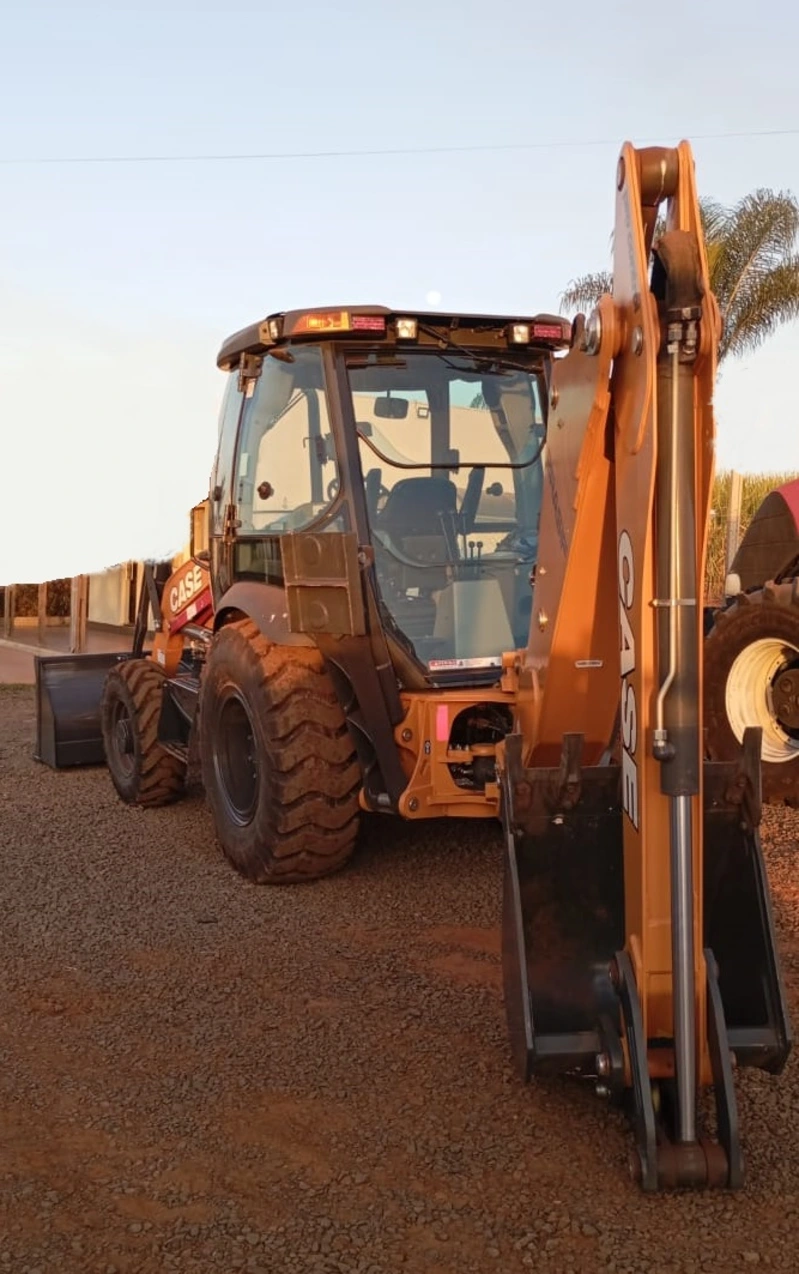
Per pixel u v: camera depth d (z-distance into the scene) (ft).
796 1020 13.10
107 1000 14.34
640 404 9.66
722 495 45.68
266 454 19.19
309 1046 12.93
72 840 21.50
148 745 23.22
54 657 28.32
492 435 18.39
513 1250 9.29
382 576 17.43
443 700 16.58
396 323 17.39
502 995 14.12
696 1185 9.89
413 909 17.19
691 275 9.23
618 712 12.68
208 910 17.40
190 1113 11.57
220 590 20.94
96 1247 9.48
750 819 10.84
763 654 21.68
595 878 11.03
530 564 18.15
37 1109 11.75
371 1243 9.43
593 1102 11.49
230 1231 9.64
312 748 17.65
